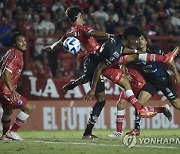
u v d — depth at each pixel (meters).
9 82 26.45
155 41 44.12
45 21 48.84
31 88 42.06
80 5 52.47
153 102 43.53
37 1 51.59
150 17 52.28
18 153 21.50
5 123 27.86
